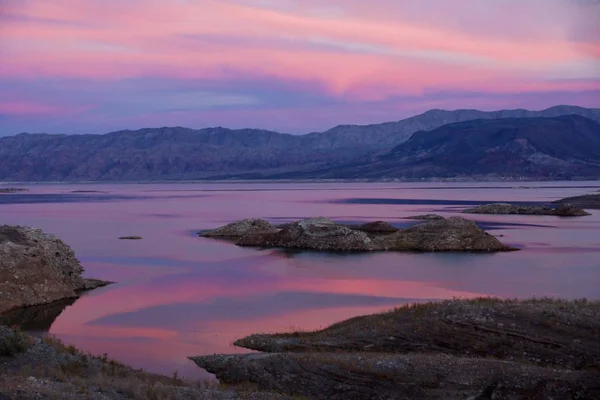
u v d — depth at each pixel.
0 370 19.91
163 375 22.45
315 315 33.41
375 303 36.50
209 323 31.86
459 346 23.66
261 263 55.12
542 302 29.72
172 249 65.88
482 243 64.31
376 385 19.88
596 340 23.16
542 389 18.42
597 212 123.81
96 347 27.50
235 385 20.89
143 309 35.66
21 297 36.75
